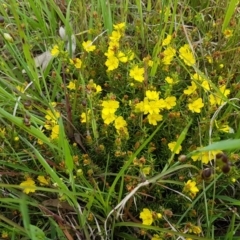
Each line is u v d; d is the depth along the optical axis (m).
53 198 0.31
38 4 0.40
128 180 0.29
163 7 0.38
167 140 0.32
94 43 0.38
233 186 0.32
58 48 0.34
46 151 0.32
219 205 0.31
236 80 0.36
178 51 0.36
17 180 0.32
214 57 0.35
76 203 0.28
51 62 0.35
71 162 0.26
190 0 0.44
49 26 0.43
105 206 0.28
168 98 0.31
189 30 0.41
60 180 0.26
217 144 0.21
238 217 0.30
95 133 0.30
